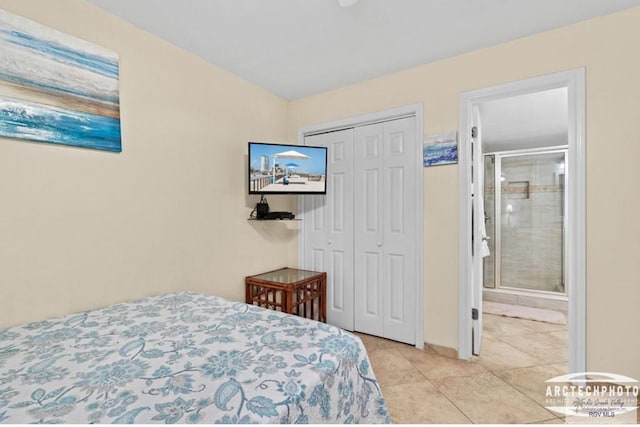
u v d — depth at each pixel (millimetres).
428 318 2389
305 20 1823
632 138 1713
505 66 2068
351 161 2840
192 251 2207
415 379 1992
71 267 1581
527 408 1685
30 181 1438
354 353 1184
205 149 2301
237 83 2574
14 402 819
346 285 2887
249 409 793
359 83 2713
